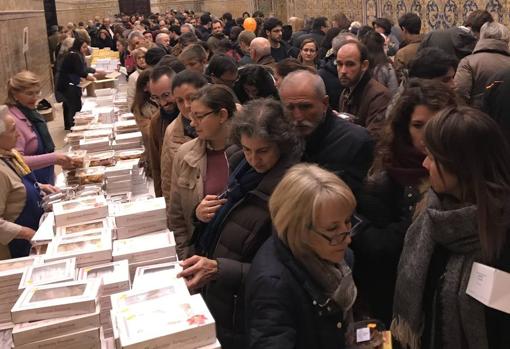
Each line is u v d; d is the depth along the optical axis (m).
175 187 3.08
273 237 1.83
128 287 2.08
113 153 4.02
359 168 2.43
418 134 2.20
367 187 2.33
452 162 1.61
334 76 4.63
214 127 2.86
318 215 1.63
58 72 9.96
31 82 4.39
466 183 1.62
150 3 29.64
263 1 19.14
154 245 2.43
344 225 1.66
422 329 1.78
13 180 3.35
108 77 9.28
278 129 2.18
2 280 2.19
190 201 2.96
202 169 2.94
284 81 2.51
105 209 2.77
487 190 1.58
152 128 4.14
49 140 4.61
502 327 1.62
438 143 1.63
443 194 1.72
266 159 2.21
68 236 2.53
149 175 4.50
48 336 1.75
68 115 10.56
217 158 2.96
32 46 13.16
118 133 4.50
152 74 4.07
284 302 1.68
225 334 2.21
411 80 2.37
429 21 8.46
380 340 1.80
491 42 4.05
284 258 1.73
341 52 3.84
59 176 4.18
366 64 3.86
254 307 1.72
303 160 2.51
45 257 2.27
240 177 2.38
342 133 2.48
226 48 7.52
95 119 5.09
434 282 1.74
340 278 1.74
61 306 1.79
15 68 10.83
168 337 1.57
